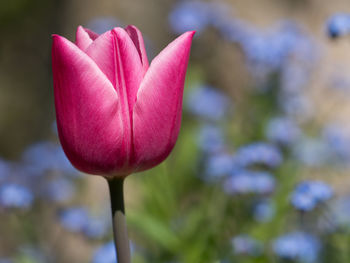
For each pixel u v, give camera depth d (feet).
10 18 37.81
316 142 20.36
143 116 6.83
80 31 7.25
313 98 25.26
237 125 21.12
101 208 17.76
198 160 19.19
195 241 14.11
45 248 16.38
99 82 6.66
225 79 27.89
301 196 12.75
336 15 14.55
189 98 21.65
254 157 16.15
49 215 19.85
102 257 13.84
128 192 20.20
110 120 6.73
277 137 18.56
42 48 37.35
